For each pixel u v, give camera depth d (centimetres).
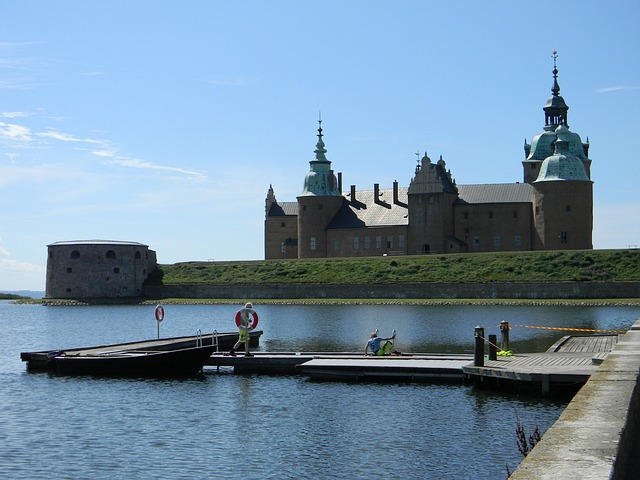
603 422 1488
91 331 9125
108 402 3997
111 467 2802
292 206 18475
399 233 16562
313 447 3031
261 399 3978
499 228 16150
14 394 4244
